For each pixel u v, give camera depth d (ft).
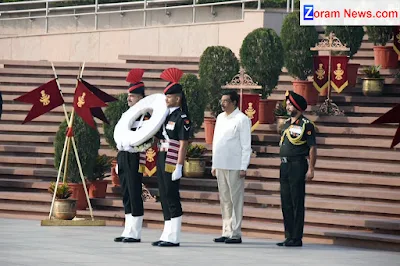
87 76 146.00
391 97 124.77
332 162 109.91
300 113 91.81
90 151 108.58
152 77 141.49
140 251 84.74
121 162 91.66
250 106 118.21
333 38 124.77
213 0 153.48
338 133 117.60
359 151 111.55
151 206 107.24
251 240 95.71
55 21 167.12
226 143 91.86
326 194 104.22
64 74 146.82
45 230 98.32
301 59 126.11
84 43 163.02
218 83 120.67
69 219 103.86
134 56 150.10
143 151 90.68
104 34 161.27
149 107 91.25
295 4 150.10
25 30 169.78
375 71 125.49
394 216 97.76
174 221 89.15
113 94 141.18
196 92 115.96
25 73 148.36
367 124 119.14
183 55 153.79
